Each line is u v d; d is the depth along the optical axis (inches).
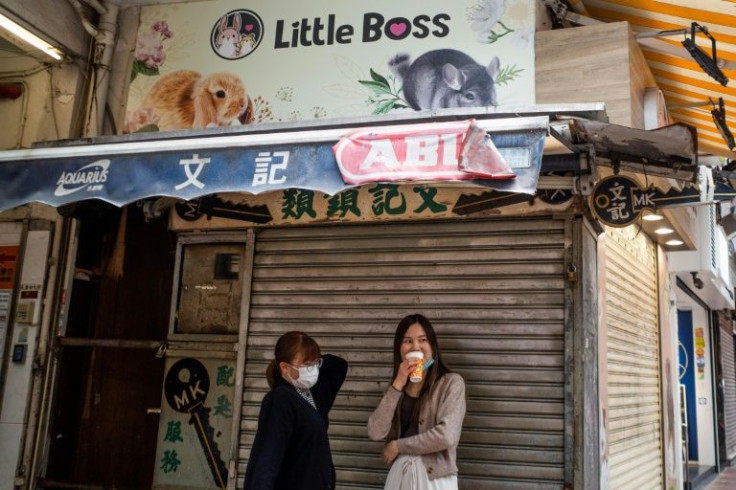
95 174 172.4
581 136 165.0
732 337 759.1
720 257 439.2
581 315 175.8
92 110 227.3
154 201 216.8
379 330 193.0
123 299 235.6
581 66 188.2
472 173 141.1
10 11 204.1
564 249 180.2
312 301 200.7
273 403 134.4
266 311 204.5
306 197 203.0
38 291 223.9
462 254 189.0
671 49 214.7
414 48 201.8
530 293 181.6
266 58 214.7
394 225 196.5
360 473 187.8
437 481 152.8
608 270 225.0
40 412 218.1
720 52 209.5
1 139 233.3
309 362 143.3
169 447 208.2
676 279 432.8
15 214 230.7
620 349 237.6
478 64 195.9
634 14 204.8
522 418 176.2
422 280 191.5
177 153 166.9
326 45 209.5
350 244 199.8
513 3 196.5
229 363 208.1
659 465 294.2
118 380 232.2
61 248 226.7
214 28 221.6
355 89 204.8
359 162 150.3
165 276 233.1
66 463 227.8
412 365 155.4
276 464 129.0
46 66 234.5
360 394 191.6
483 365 181.6
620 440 230.7
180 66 222.5
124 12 233.5
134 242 238.2
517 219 185.5
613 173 187.8
